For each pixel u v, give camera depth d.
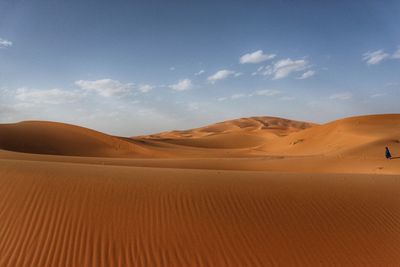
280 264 7.37
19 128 56.44
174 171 14.62
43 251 7.31
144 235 7.97
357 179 13.98
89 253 7.31
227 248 7.75
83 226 8.11
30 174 10.62
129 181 10.93
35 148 49.91
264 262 7.40
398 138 41.47
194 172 14.45
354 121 61.91
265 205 9.76
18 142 50.34
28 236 7.72
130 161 33.25
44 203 8.86
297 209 9.67
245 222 8.77
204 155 56.66
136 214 8.73
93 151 52.62
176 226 8.37
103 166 15.52
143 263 7.12
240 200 9.94
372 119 61.09
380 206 10.23
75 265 6.96
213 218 8.83
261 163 32.69
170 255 7.40
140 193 9.85
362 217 9.48
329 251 7.90
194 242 7.86
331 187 11.91
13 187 9.52
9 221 8.14
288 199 10.28
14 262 6.98
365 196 11.03
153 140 103.06
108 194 9.60
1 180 9.89
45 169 11.95
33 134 55.03
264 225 8.72
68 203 8.94
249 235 8.26
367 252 7.95
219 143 116.31
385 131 52.03
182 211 9.03
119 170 13.80
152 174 12.88
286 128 148.62
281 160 34.38
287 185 11.86
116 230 8.05
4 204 8.70
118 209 8.87
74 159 31.97
